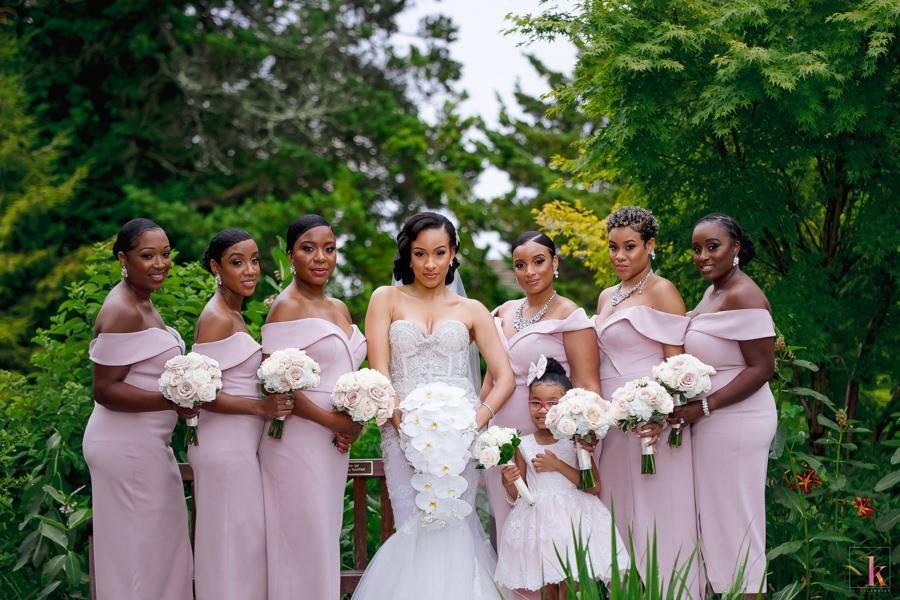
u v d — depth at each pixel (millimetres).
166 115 15594
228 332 4492
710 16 5844
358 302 13852
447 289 4887
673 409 4414
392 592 4422
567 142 16328
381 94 16875
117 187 15547
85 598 4957
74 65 15492
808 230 6504
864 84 5863
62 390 5461
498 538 4773
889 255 6195
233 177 16453
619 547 4402
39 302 13164
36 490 5016
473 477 4727
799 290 6090
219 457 4410
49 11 15508
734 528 4500
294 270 4617
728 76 5578
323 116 16016
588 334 4707
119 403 4383
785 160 6027
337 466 4574
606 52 6035
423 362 4660
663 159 6211
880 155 6043
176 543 4566
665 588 4523
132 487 4430
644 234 4688
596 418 4246
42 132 15438
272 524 4480
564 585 4414
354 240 15086
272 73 16297
